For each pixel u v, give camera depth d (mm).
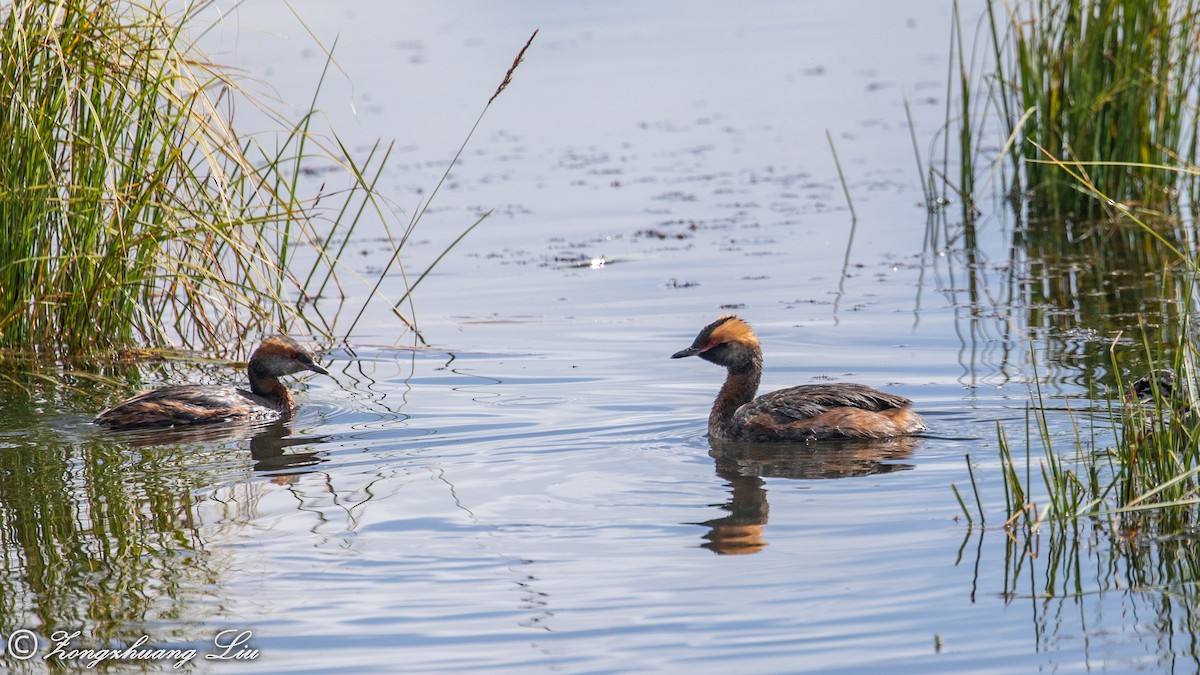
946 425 13070
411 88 32250
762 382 14906
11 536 10641
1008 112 23688
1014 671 8242
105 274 16141
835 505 10938
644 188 25359
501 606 9195
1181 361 11117
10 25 15109
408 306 19000
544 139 29234
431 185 25469
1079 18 22219
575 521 10742
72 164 15570
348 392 15094
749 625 8859
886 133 28375
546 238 22406
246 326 17797
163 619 9094
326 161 26703
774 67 34906
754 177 25875
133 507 11281
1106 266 19641
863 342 16391
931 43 36375
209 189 18031
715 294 19000
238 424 13906
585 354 16344
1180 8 21625
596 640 8688
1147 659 8359
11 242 16031
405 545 10297
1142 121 22016
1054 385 14203
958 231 22156
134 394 15219
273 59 35156
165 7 16016
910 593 9250
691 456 12500
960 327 16922
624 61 36062
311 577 9727
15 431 13797
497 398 14586
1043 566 9625
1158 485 10391
